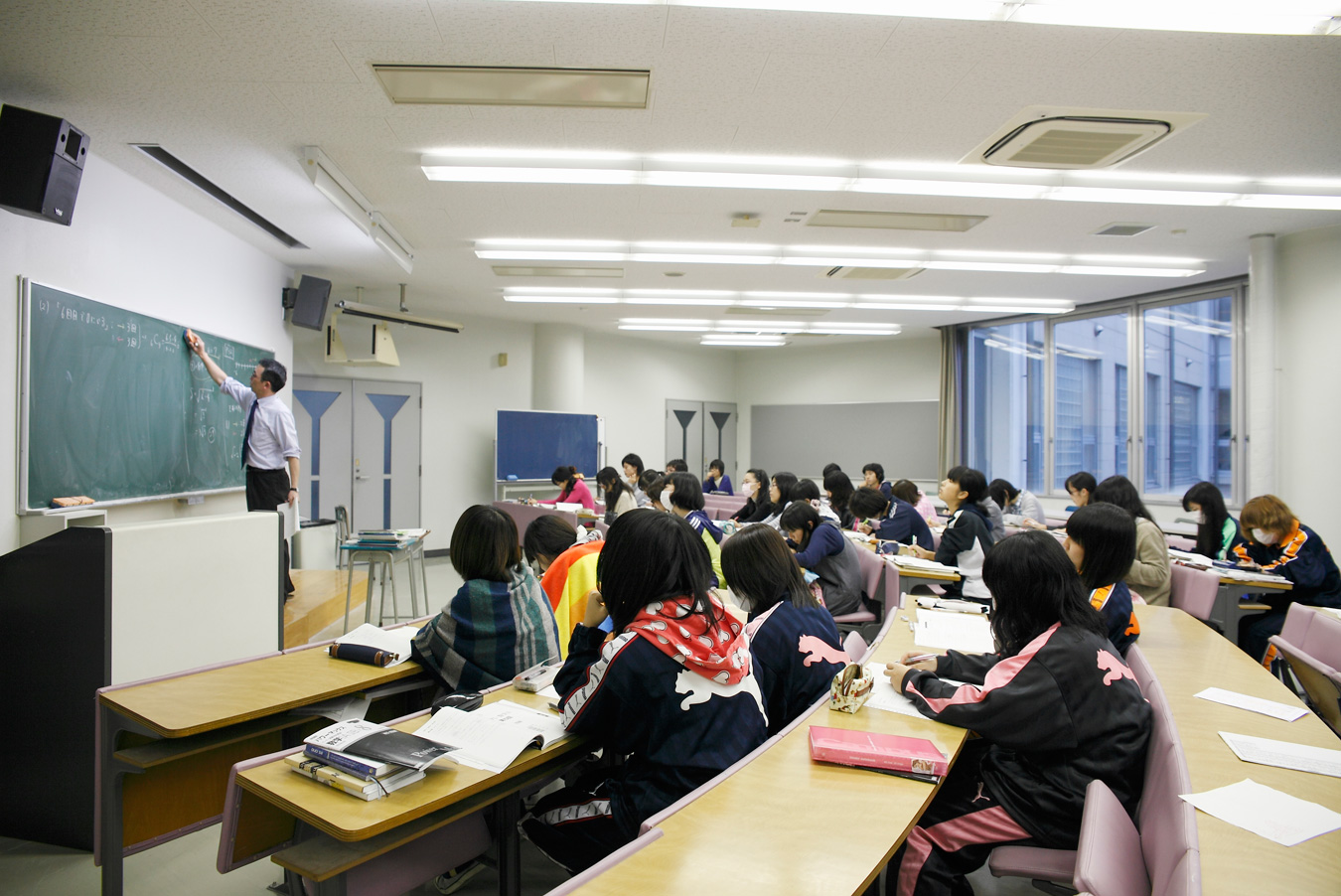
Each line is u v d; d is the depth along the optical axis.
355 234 4.95
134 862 2.12
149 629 2.22
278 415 4.38
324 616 4.52
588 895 0.96
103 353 3.45
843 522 5.44
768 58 2.64
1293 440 4.79
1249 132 3.24
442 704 1.67
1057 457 7.61
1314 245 4.71
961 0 2.28
